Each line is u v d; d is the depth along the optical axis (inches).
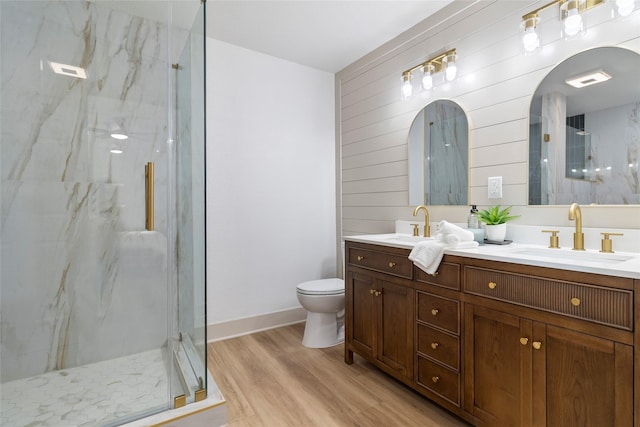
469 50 81.0
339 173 127.5
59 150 79.8
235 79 107.1
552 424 46.4
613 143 57.8
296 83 119.9
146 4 84.3
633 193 55.6
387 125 105.3
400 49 100.1
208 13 89.2
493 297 53.9
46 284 78.5
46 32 78.4
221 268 105.4
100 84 83.8
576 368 43.9
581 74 61.6
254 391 73.8
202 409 60.9
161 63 90.4
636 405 38.4
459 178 83.5
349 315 87.8
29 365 76.4
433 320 64.2
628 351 39.0
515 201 71.5
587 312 42.7
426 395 65.6
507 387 51.9
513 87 71.9
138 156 87.8
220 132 104.8
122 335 85.9
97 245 83.6
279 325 116.5
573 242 61.1
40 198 78.0
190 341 75.1
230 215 107.0
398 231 100.1
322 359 90.1
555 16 65.1
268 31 98.6
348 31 98.7
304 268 122.5
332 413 65.8
